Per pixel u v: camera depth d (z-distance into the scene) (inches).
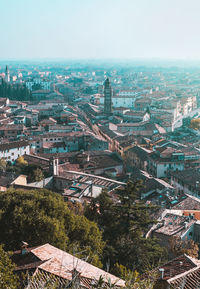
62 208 2815.0
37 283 1603.1
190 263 1878.7
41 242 2501.2
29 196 2859.3
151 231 3430.1
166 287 1640.0
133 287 1304.1
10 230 2561.5
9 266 1713.8
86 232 2736.2
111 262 2746.1
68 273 1727.4
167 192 4544.8
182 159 6461.6
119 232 2928.2
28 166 6131.9
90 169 6181.1
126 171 6899.6
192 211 3878.0
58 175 5044.3
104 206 3376.0
